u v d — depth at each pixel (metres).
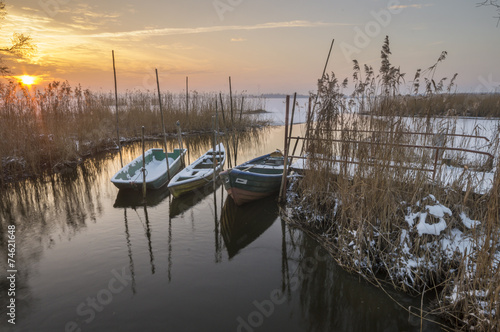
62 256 6.28
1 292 5.11
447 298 4.36
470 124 9.64
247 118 27.28
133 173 10.78
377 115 6.62
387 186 5.46
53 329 4.28
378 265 5.39
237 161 14.57
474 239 4.19
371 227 5.63
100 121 17.53
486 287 3.87
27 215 8.42
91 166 13.55
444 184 5.76
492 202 3.93
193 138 20.84
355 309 4.71
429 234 4.98
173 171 11.50
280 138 21.73
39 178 11.72
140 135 20.27
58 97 15.35
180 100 23.62
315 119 7.59
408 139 6.46
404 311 4.52
